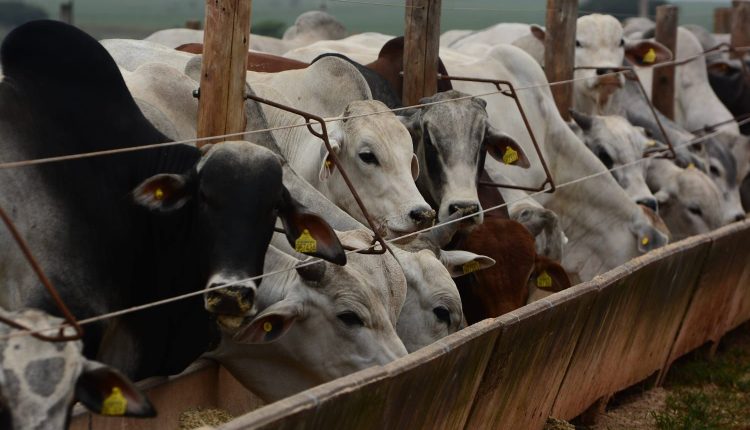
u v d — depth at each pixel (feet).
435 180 30.35
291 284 23.31
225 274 20.70
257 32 87.61
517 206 32.91
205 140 24.57
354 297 22.93
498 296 28.43
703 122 56.59
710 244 35.19
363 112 28.66
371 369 18.86
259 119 27.68
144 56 34.27
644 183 42.11
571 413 28.66
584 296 26.25
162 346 23.12
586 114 45.93
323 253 21.91
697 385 36.19
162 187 21.31
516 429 25.34
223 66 24.81
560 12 43.24
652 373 34.17
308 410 17.11
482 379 22.71
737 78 61.52
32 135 21.24
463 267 27.25
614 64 46.50
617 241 39.01
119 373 16.83
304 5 100.22
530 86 38.22
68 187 21.48
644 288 30.53
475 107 30.89
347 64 31.53
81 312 21.12
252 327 21.76
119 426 20.98
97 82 22.65
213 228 21.11
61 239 21.06
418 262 25.79
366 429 18.98
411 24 34.60
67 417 16.70
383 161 27.99
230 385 24.66
